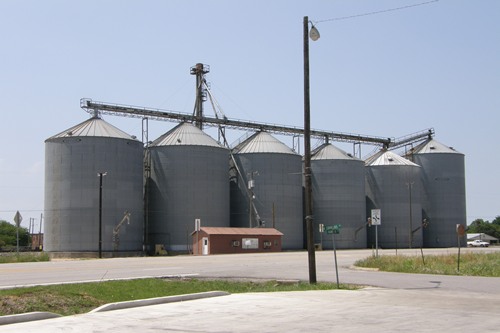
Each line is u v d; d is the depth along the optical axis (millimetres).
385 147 123938
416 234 111250
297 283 28703
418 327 14820
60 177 82062
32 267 39406
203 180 89875
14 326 15273
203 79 101250
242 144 101688
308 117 28547
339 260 51938
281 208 97062
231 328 14914
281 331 14398
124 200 82938
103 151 82125
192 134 92375
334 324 15414
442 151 117875
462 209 118188
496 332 13992
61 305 18969
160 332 14367
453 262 41688
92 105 86938
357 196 106188
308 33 28609
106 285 23766
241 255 66688
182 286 25281
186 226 88438
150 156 91750
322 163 105625
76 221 80562
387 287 26328
